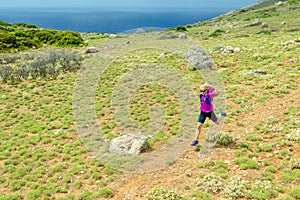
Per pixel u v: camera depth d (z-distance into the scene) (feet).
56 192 28.30
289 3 250.98
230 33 148.56
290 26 142.31
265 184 24.40
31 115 51.57
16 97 61.57
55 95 62.59
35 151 37.50
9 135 43.47
